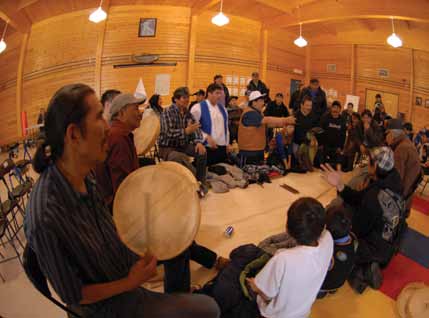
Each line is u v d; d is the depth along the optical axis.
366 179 2.57
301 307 1.48
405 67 9.15
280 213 3.29
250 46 9.31
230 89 9.15
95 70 7.77
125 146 2.02
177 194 1.30
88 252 0.95
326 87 11.05
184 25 8.11
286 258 1.42
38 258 0.86
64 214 0.88
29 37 7.67
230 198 3.62
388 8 6.46
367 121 4.95
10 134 8.03
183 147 3.72
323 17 7.77
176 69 8.22
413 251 2.77
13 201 2.87
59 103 0.87
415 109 9.09
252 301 1.75
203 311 1.22
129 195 1.30
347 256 2.01
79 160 0.93
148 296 1.24
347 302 2.15
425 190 4.43
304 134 4.69
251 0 7.67
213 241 2.75
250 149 4.30
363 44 9.95
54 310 2.02
